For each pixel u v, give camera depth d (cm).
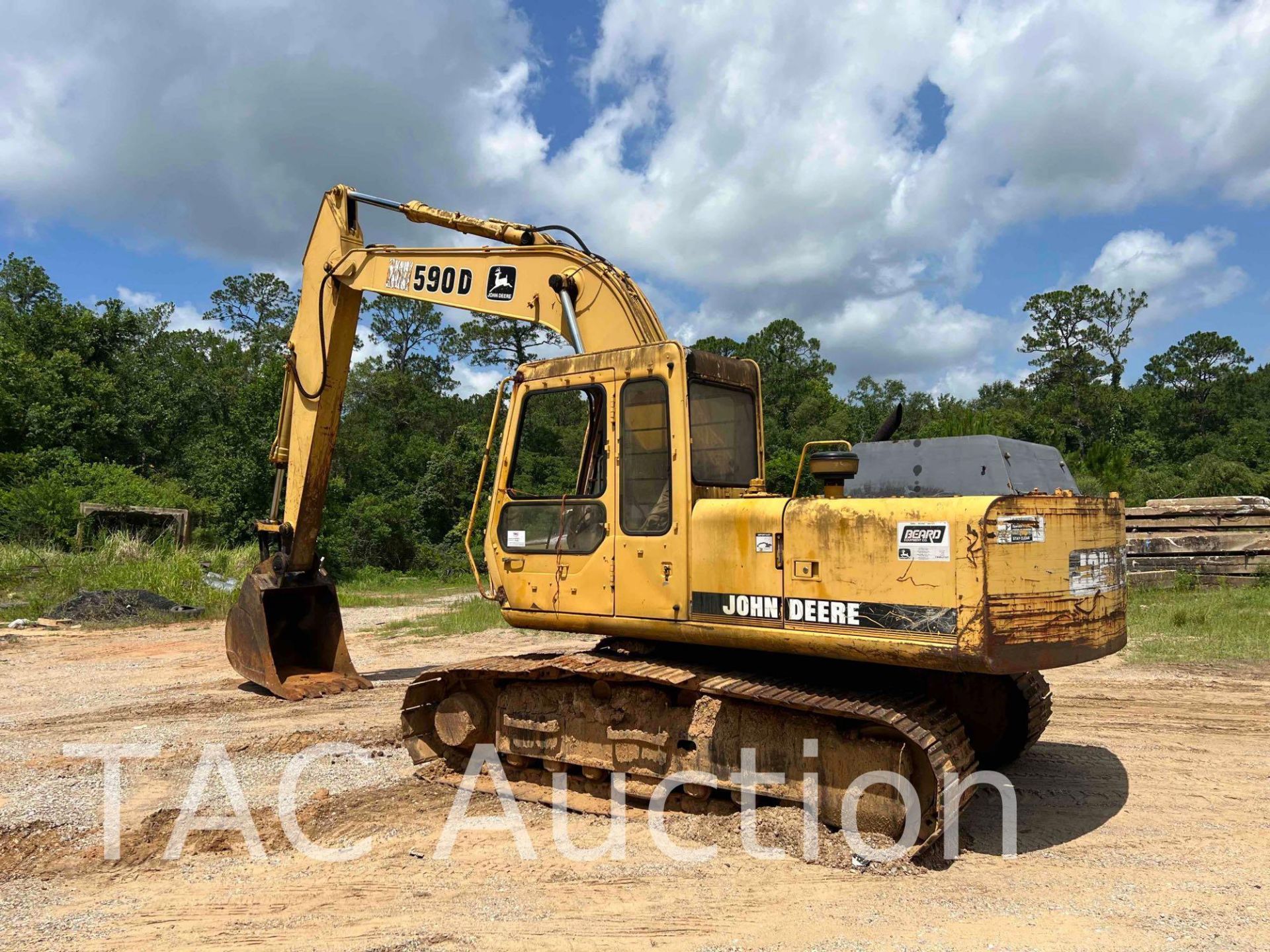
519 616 655
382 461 4969
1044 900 445
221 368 5281
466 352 6031
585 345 725
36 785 661
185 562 1989
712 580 554
